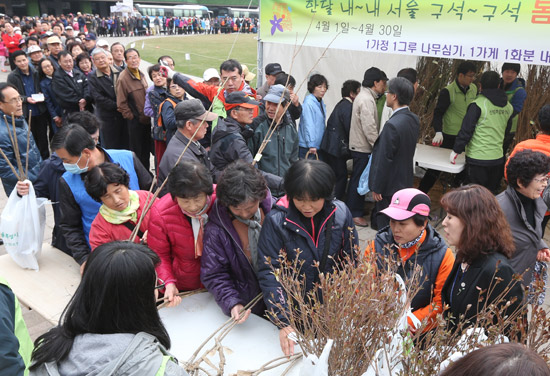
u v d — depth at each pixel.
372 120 4.41
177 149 3.03
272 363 1.65
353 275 1.38
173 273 2.12
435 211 4.89
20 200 2.36
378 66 5.52
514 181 2.34
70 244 2.44
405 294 1.44
